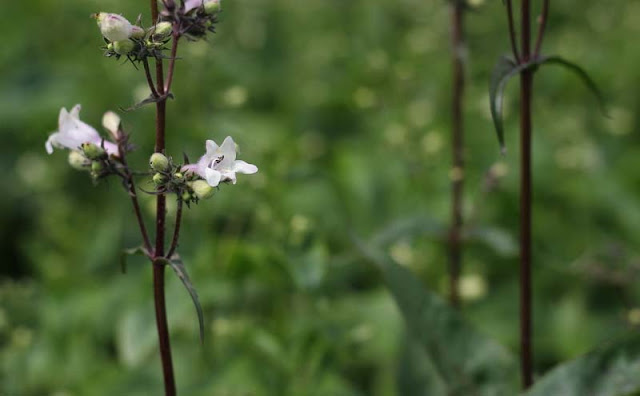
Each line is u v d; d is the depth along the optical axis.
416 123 1.29
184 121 1.20
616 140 1.52
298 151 1.18
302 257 0.99
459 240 1.03
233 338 0.99
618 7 2.03
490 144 1.38
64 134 0.78
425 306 0.92
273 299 1.05
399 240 0.99
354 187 1.26
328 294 1.09
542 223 1.30
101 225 1.29
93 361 1.08
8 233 1.49
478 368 0.91
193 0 0.77
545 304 1.17
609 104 1.63
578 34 1.85
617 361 0.85
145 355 1.01
